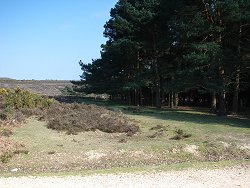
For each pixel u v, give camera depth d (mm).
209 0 36344
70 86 79062
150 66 49188
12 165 19375
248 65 34844
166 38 42031
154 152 21828
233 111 40031
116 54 47250
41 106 33188
